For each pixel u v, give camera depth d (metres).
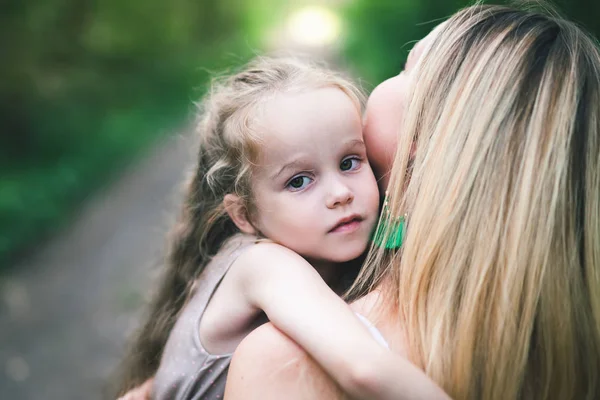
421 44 1.58
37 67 11.59
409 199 1.36
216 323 1.45
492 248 1.25
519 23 1.39
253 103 1.48
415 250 1.30
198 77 16.78
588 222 1.27
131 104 14.07
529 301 1.24
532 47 1.33
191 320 1.51
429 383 1.15
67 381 5.30
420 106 1.39
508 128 1.28
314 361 1.20
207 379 1.46
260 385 1.21
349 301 1.43
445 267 1.27
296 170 1.41
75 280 7.01
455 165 1.29
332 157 1.41
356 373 1.13
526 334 1.24
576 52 1.33
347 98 1.48
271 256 1.38
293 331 1.22
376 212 1.45
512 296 1.24
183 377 1.48
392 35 7.82
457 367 1.24
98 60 14.55
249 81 1.55
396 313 1.32
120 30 15.65
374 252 1.43
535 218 1.24
